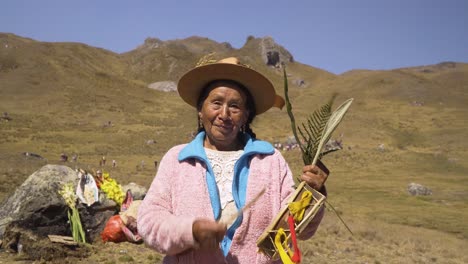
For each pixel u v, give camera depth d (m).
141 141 84.75
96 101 124.12
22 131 83.69
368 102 146.88
